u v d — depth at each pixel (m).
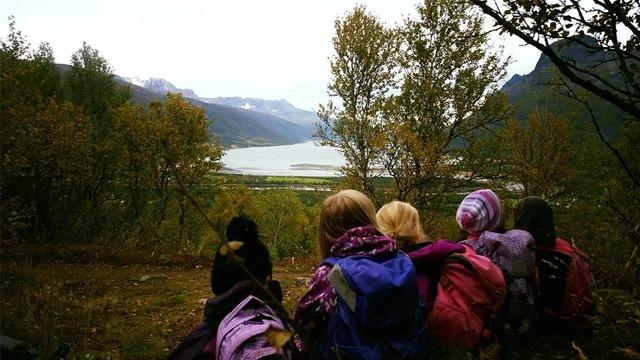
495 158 16.72
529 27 2.00
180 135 25.41
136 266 13.15
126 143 25.33
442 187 16.66
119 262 13.36
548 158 16.23
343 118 17.22
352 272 1.96
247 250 1.94
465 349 2.58
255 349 1.68
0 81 17.05
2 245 13.41
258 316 1.84
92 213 24.17
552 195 16.11
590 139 15.84
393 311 1.91
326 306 2.02
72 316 7.24
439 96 17.70
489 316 2.61
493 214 3.21
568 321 3.16
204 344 1.93
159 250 14.64
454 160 16.75
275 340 1.01
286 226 44.72
